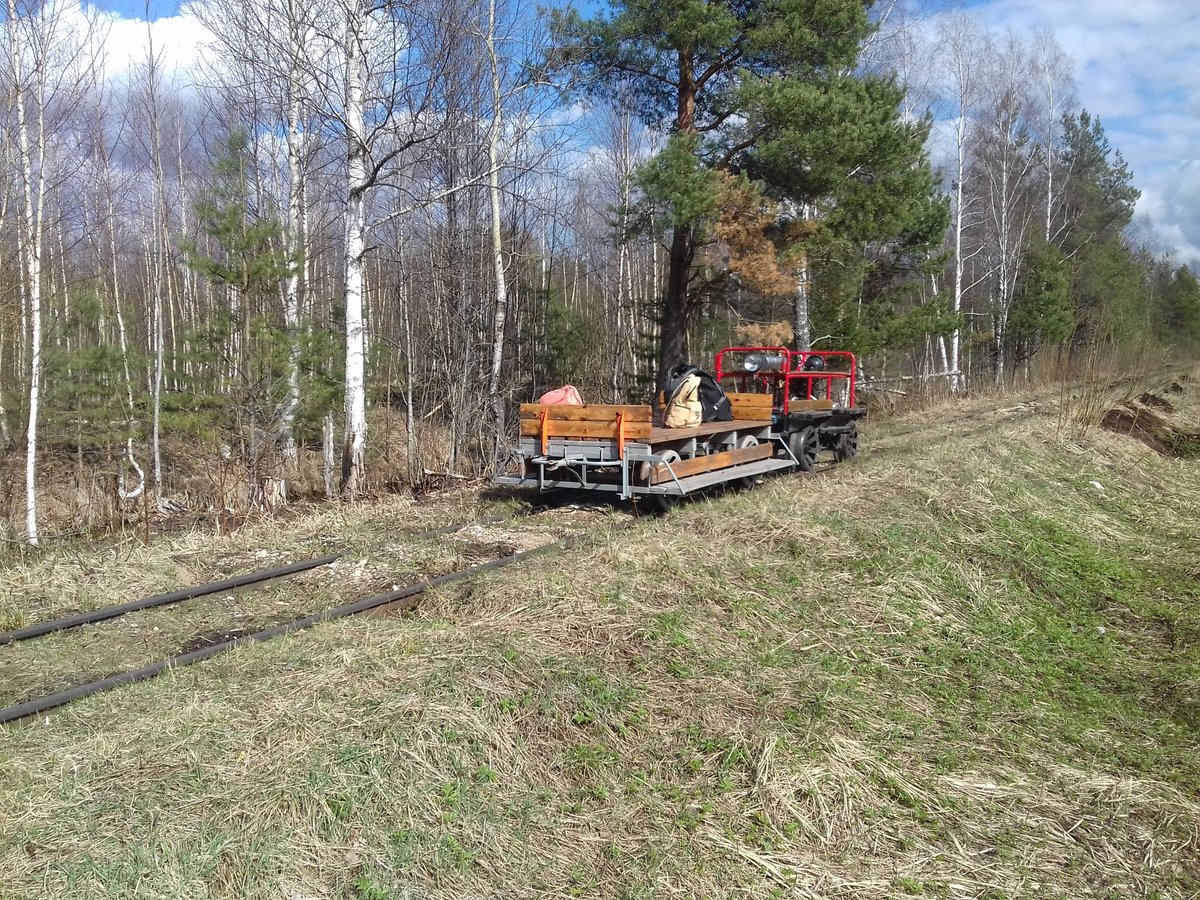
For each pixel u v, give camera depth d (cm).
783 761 443
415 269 1747
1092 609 762
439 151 1394
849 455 1398
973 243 4359
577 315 2189
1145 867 404
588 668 509
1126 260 4294
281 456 1373
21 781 404
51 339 1636
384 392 2019
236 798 384
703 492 1050
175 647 600
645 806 411
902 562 738
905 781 451
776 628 610
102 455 1747
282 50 1313
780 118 1510
